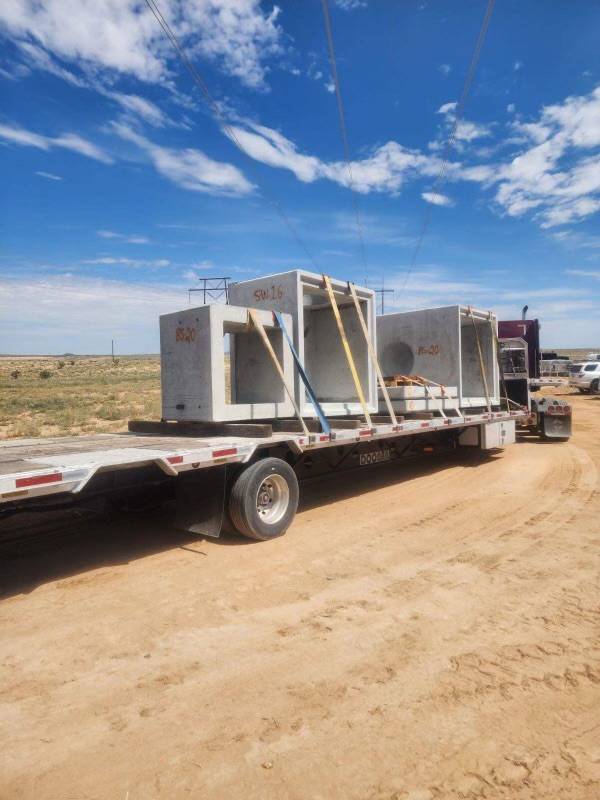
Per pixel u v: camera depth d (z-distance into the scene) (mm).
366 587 4871
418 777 2535
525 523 6930
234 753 2709
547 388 38219
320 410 7207
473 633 3971
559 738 2805
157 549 5988
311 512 7680
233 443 6168
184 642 3877
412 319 11625
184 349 7301
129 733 2877
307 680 3367
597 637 3893
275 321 7469
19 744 2801
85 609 4441
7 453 5621
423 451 10719
